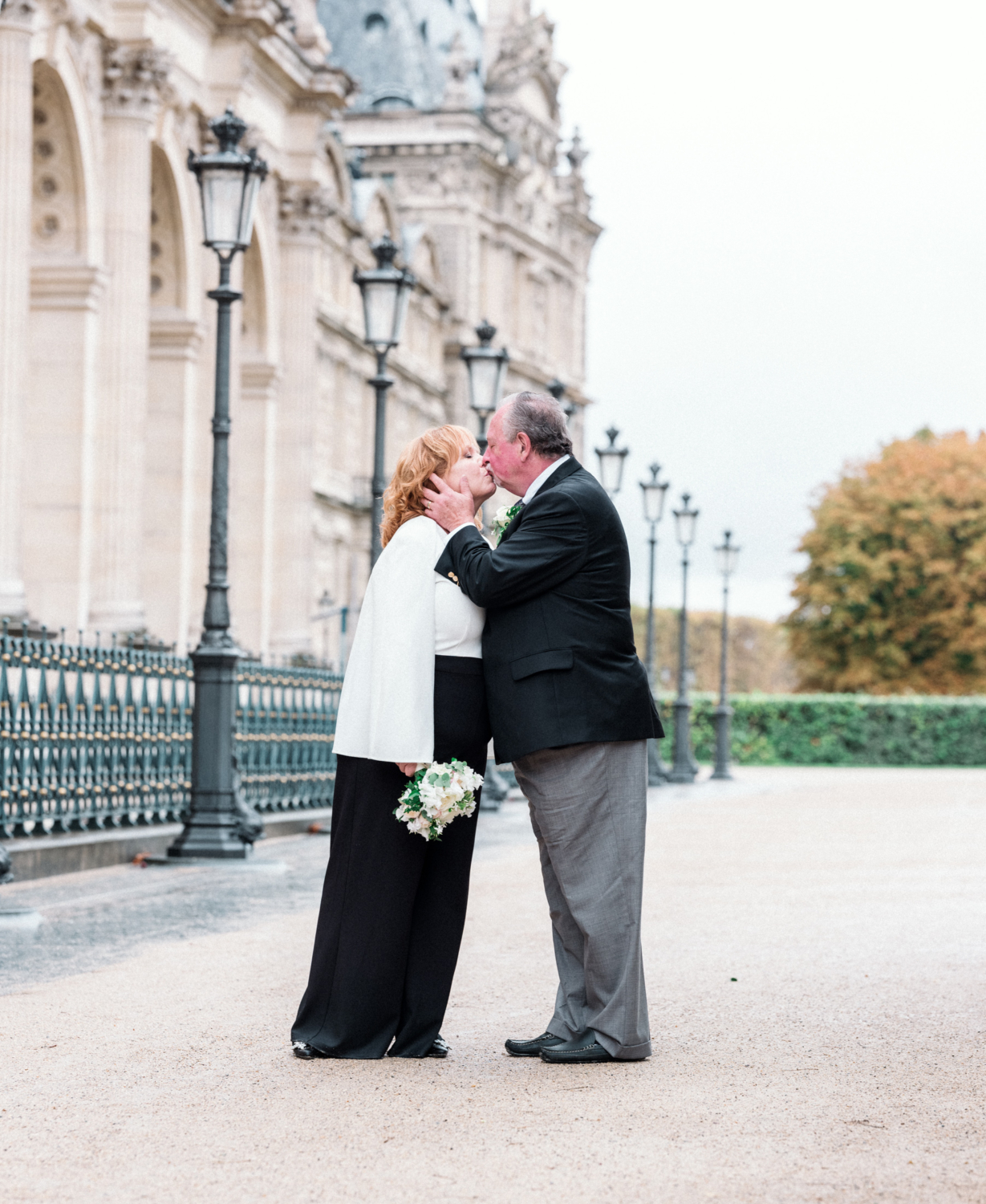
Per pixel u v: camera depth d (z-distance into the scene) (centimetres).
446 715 668
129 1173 502
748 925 1132
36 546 2680
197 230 3148
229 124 1598
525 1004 800
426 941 675
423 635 664
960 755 6425
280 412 3666
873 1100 596
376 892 668
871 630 7444
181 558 3156
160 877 1479
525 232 7906
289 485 3669
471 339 7394
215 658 1630
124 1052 675
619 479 3406
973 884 1459
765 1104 587
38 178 2664
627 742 664
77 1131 551
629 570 674
